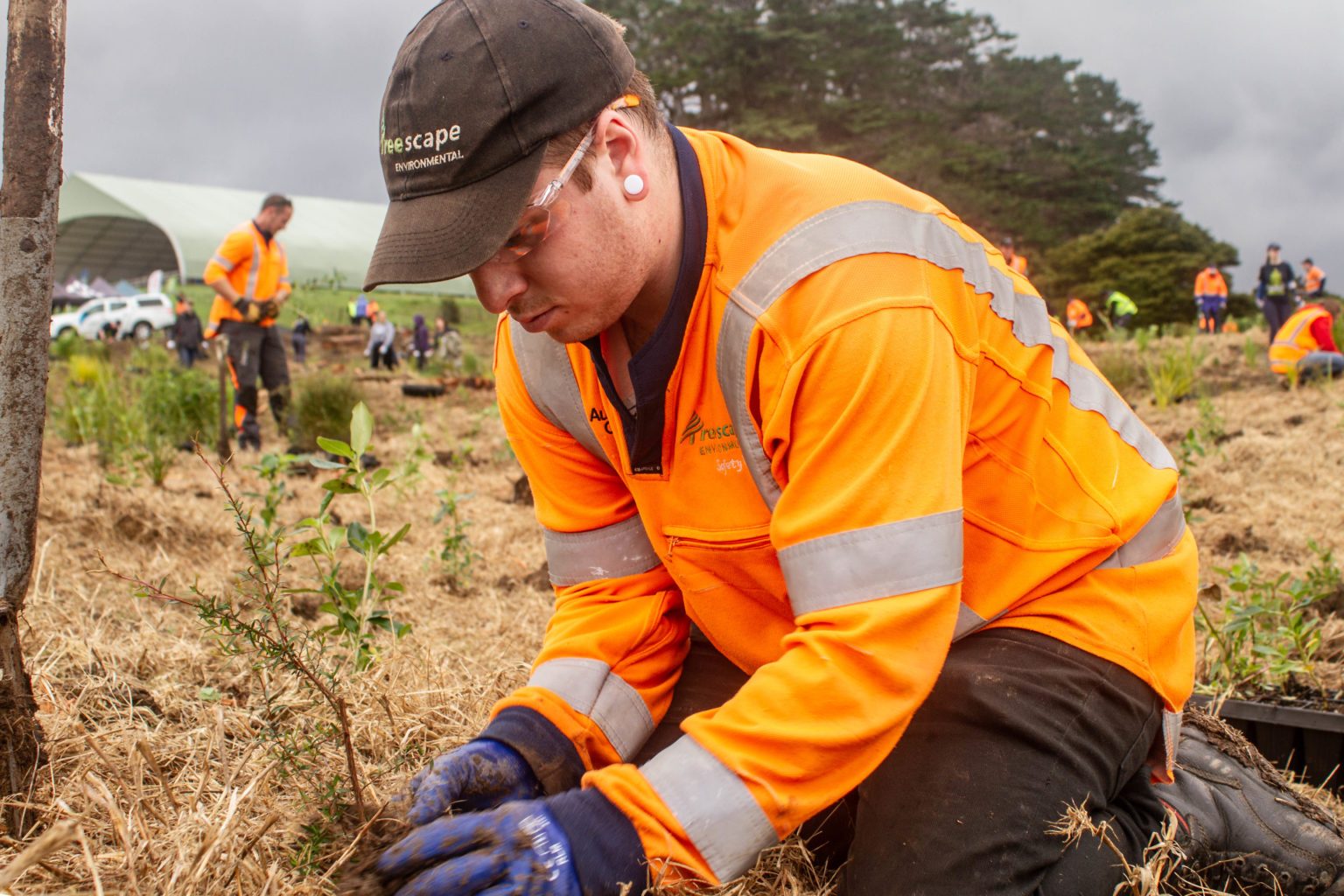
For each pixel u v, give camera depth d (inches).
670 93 1984.5
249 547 77.1
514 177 52.2
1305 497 213.0
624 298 57.1
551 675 70.4
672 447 63.6
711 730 55.9
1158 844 66.4
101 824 65.2
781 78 1971.0
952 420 56.3
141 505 173.6
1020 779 60.3
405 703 86.7
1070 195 2135.8
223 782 74.0
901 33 2105.1
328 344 1099.3
